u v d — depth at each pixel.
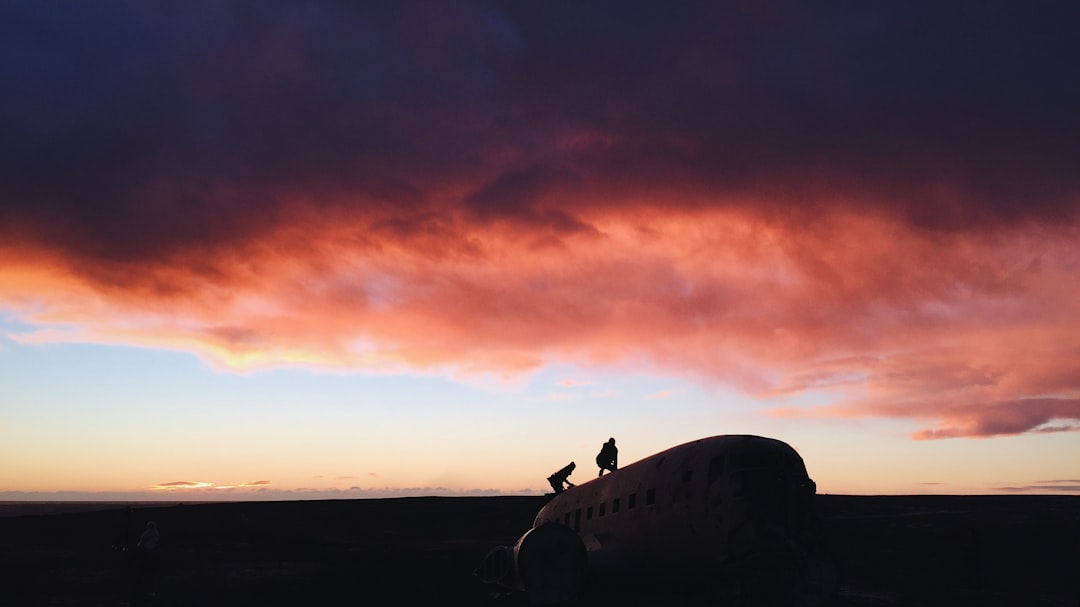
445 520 63.66
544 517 29.88
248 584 26.94
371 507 71.12
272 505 76.44
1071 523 42.12
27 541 48.34
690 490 18.30
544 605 19.52
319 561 36.31
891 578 26.64
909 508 56.03
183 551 42.34
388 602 22.28
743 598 17.59
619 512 21.55
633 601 21.16
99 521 61.75
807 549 16.61
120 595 24.09
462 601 22.39
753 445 17.77
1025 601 21.38
